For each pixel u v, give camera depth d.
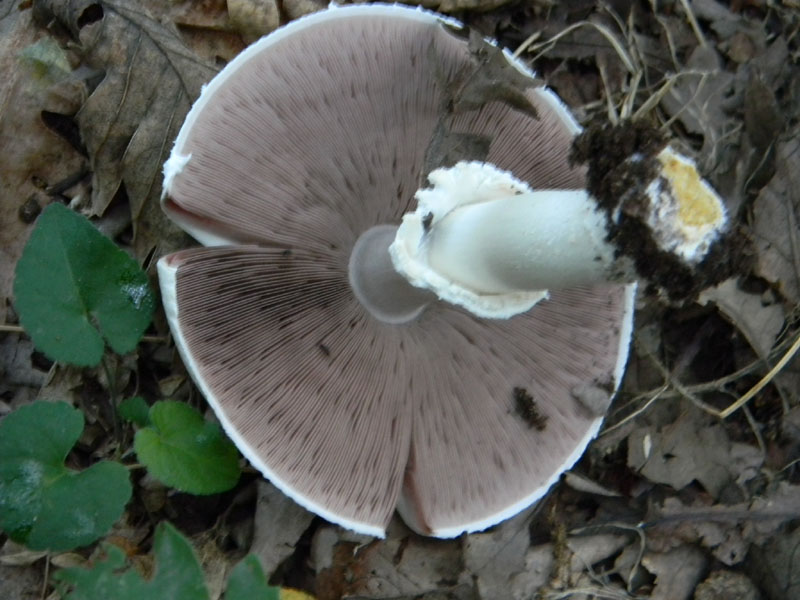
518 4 0.26
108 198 0.21
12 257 0.20
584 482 0.22
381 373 0.18
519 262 0.14
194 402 0.21
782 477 0.23
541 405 0.20
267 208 0.16
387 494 0.18
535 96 0.20
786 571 0.21
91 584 0.14
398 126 0.18
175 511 0.20
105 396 0.20
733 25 0.27
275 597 0.15
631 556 0.22
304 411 0.17
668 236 0.13
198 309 0.16
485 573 0.21
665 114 0.26
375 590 0.20
